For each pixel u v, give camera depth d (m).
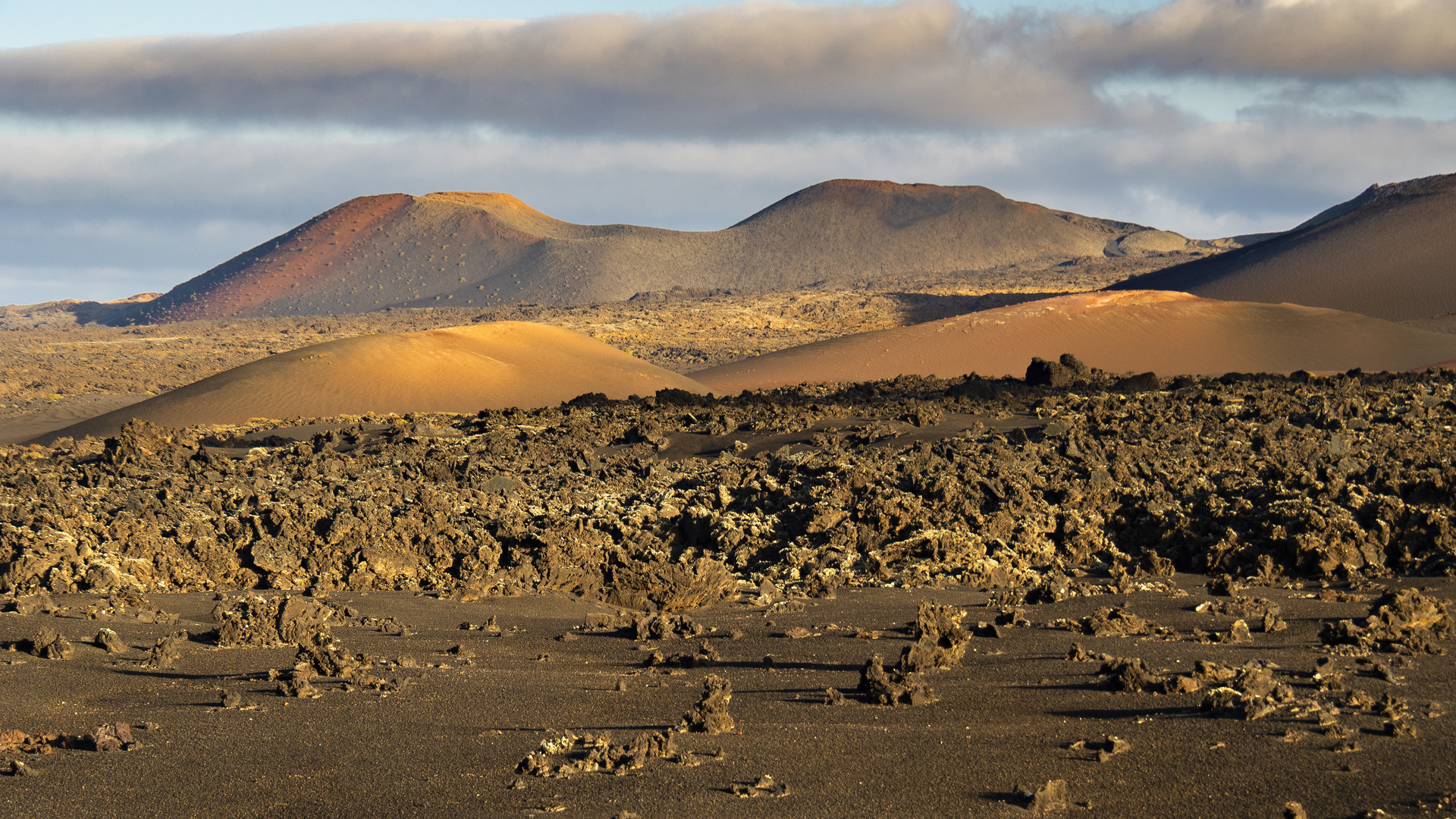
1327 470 50.66
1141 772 19.17
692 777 19.27
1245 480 51.84
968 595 40.47
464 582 43.62
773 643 31.83
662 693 25.67
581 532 48.72
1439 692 24.23
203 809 18.20
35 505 53.12
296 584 44.41
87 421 164.25
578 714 23.80
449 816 17.64
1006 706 23.86
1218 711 22.41
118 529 46.56
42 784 19.38
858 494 52.94
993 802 17.92
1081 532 47.25
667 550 48.84
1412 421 66.38
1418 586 39.28
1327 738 20.56
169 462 69.56
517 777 19.42
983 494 51.84
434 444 79.69
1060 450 59.59
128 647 30.56
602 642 32.53
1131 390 102.31
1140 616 34.75
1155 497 49.94
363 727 22.77
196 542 46.03
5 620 33.59
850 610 37.47
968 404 85.94
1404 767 19.00
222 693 25.22
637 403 111.25
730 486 57.91
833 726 22.47
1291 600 37.19
